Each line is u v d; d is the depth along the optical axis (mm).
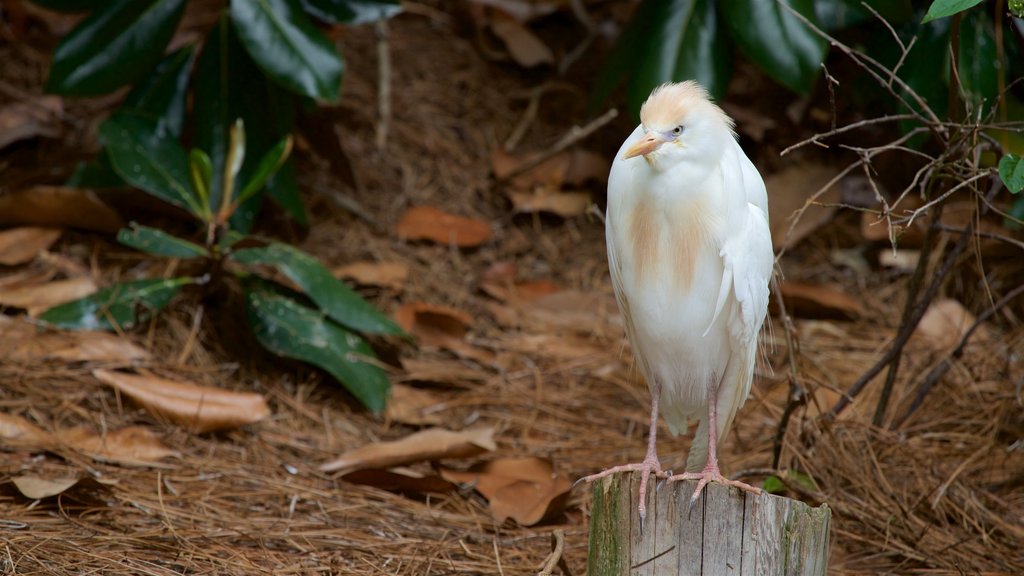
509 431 8055
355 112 11289
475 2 12594
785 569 4672
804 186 10531
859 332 9453
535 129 11656
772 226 10258
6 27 11203
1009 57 9094
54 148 10102
